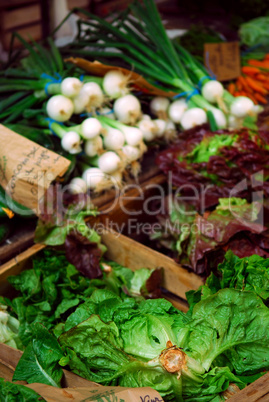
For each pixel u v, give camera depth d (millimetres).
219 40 2193
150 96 1846
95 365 1284
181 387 1248
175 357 1241
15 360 1334
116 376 1265
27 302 1444
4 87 1716
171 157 1646
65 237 1506
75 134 1616
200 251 1461
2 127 1533
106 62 1837
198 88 1846
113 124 1710
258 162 1561
